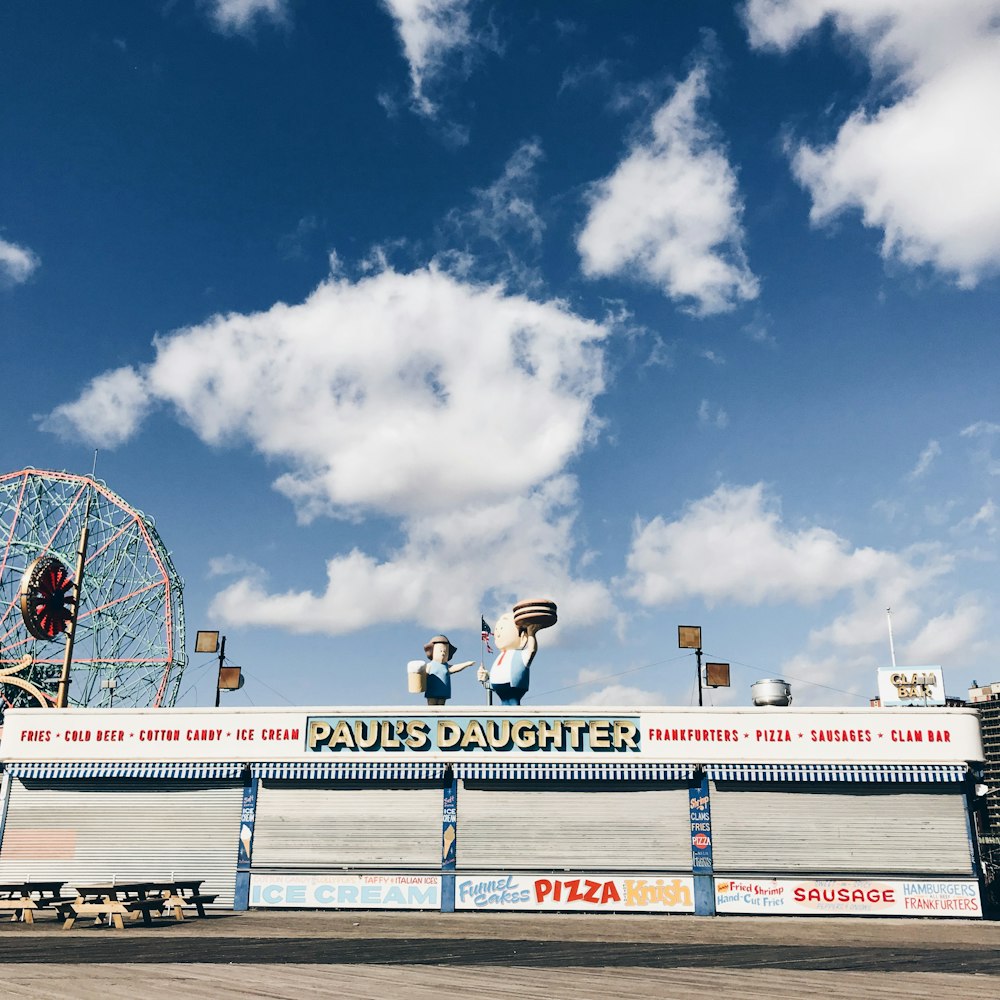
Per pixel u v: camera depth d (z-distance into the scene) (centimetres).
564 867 2733
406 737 2889
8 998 1131
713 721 2847
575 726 2867
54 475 6706
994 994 1227
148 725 2967
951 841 2697
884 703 3044
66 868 2838
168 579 6681
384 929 2225
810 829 2730
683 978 1375
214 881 2797
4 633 6284
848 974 1438
